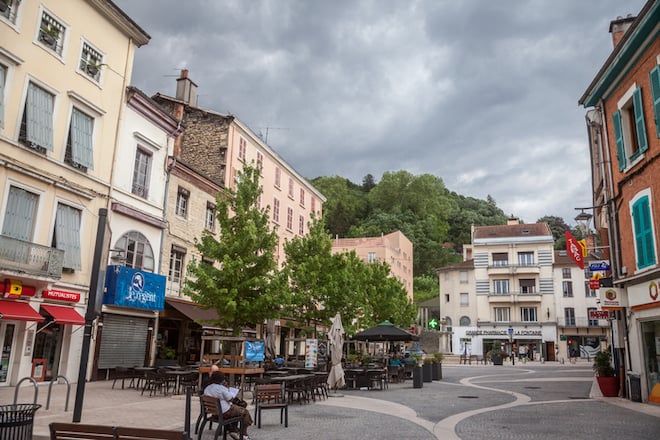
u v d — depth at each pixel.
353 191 105.75
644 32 13.72
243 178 17.11
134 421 10.00
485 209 115.44
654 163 13.86
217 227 27.47
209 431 9.50
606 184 16.92
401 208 98.06
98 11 19.95
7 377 16.12
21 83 16.73
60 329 18.20
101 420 9.96
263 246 16.64
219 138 29.73
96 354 18.88
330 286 23.42
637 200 14.73
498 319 58.88
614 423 10.83
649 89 14.12
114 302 18.98
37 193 17.22
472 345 58.84
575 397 16.39
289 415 11.72
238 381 15.83
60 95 18.19
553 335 56.09
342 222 91.75
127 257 21.00
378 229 88.19
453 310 61.06
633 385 14.76
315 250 24.62
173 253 24.08
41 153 17.39
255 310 15.85
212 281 15.40
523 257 59.28
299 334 36.03
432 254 88.56
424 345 61.47
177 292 24.02
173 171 24.23
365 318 29.73
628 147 15.52
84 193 18.86
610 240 16.53
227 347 24.69
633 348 15.22
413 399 15.72
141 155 22.44
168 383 16.12
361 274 31.66
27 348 16.61
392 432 9.58
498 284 59.53
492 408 13.51
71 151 18.58
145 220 21.88
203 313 24.00
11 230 16.27
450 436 9.23
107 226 9.23
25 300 16.33
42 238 17.28
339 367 17.20
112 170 20.42
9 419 6.29
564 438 9.10
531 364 46.44
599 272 18.61
